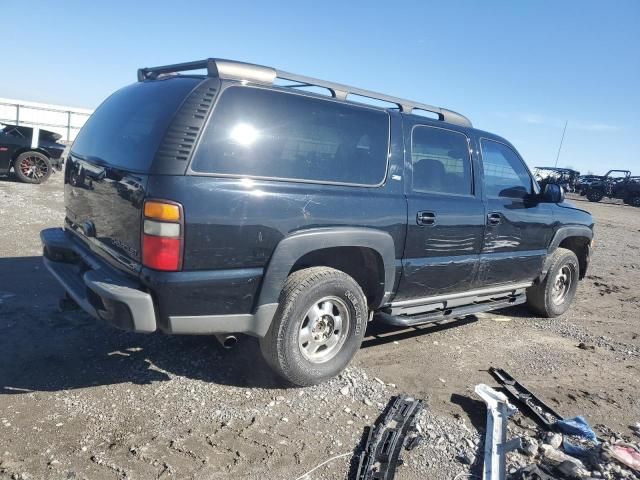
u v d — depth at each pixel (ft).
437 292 14.71
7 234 24.66
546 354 16.06
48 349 12.91
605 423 12.07
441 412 11.71
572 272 20.08
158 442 9.59
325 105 12.03
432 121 14.52
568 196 115.96
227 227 10.11
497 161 16.46
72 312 15.30
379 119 13.10
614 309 22.65
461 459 10.00
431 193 14.01
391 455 9.70
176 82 11.16
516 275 17.28
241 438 9.96
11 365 11.99
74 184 12.80
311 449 9.84
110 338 13.80
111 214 10.82
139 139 10.55
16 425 9.73
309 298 11.48
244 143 10.50
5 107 91.45
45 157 45.32
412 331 16.96
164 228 9.57
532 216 17.16
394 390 12.57
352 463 9.53
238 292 10.55
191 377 12.12
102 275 10.55
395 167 13.16
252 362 13.08
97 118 13.32
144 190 9.75
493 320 19.13
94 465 8.82
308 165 11.51
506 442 10.15
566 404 12.82
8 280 17.79
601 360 16.01
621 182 104.32
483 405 12.26
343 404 11.59
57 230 14.19
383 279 12.94
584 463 10.25
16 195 37.24
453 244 14.51
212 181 9.98
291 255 10.94
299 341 11.64
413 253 13.51
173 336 14.26
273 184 10.77
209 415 10.63
